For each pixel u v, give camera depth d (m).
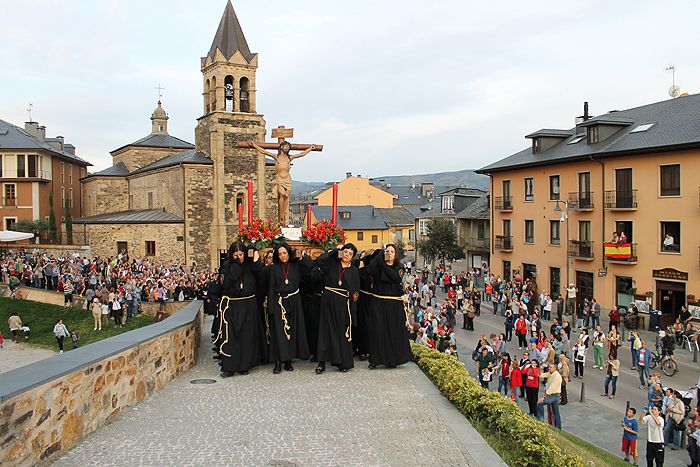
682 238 30.69
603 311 35.12
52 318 32.81
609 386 21.88
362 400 8.98
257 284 10.98
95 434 7.35
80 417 7.11
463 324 32.75
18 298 36.22
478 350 20.12
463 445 7.16
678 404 16.59
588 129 37.44
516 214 44.09
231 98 50.53
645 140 32.75
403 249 76.50
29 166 57.09
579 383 22.33
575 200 37.19
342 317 10.67
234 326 10.49
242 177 50.41
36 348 29.00
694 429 15.17
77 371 7.00
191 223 48.78
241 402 8.83
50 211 53.78
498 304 37.53
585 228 37.25
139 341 8.73
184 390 9.52
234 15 51.16
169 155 62.72
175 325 10.52
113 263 38.88
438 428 7.76
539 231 41.59
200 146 52.22
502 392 20.50
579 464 7.08
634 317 30.72
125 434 7.37
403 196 114.44
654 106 37.97
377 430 7.65
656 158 31.86
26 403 5.97
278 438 7.30
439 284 50.19
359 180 94.56
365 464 6.55
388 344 10.93
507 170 44.72
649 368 22.48
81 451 6.77
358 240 74.38
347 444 7.14
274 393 9.34
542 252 41.25
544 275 41.03
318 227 12.58
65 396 6.75
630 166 33.47
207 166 49.09
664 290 32.00
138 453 6.73
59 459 6.52
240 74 50.16
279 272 10.73
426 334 22.05
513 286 37.50
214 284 12.23
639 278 32.94
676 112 34.66
